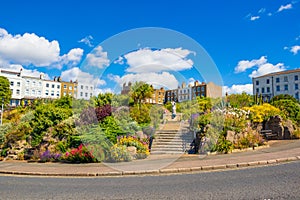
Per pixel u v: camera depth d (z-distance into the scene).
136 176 6.57
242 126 11.49
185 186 5.11
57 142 10.62
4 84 41.44
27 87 55.66
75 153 9.34
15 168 8.19
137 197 4.44
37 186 5.64
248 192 4.41
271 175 5.72
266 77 59.31
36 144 10.85
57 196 4.68
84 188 5.31
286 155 8.23
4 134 11.73
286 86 55.66
